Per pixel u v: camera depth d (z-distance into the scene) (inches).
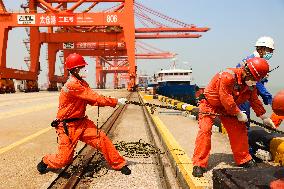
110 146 171.9
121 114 502.0
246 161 170.9
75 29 2765.7
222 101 157.9
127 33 2076.8
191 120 381.7
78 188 153.2
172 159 185.5
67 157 167.9
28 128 341.4
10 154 215.9
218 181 117.2
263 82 177.6
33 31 2406.5
